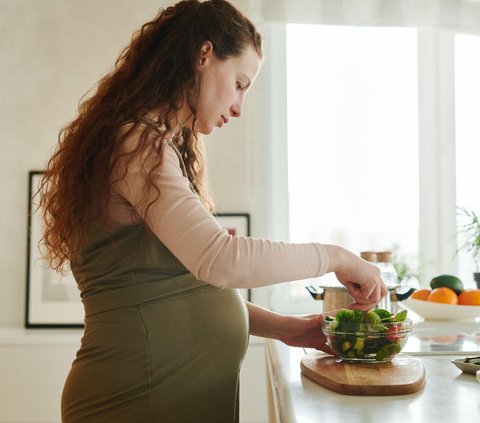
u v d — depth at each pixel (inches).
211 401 43.1
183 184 39.1
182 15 44.6
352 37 119.4
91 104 44.4
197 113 44.5
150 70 42.8
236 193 111.4
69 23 113.0
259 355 102.4
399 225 119.0
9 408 100.7
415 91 119.9
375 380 38.0
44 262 109.0
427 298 79.4
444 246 119.3
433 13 114.9
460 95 121.0
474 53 121.4
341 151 118.7
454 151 120.0
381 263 66.4
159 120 42.1
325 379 39.0
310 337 52.2
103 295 42.2
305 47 118.9
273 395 47.9
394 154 119.2
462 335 63.6
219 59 43.5
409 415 32.5
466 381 40.8
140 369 41.1
